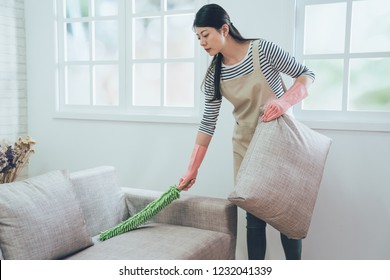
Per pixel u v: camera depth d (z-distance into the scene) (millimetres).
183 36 3029
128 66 3094
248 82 2070
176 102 3072
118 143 3146
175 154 2945
